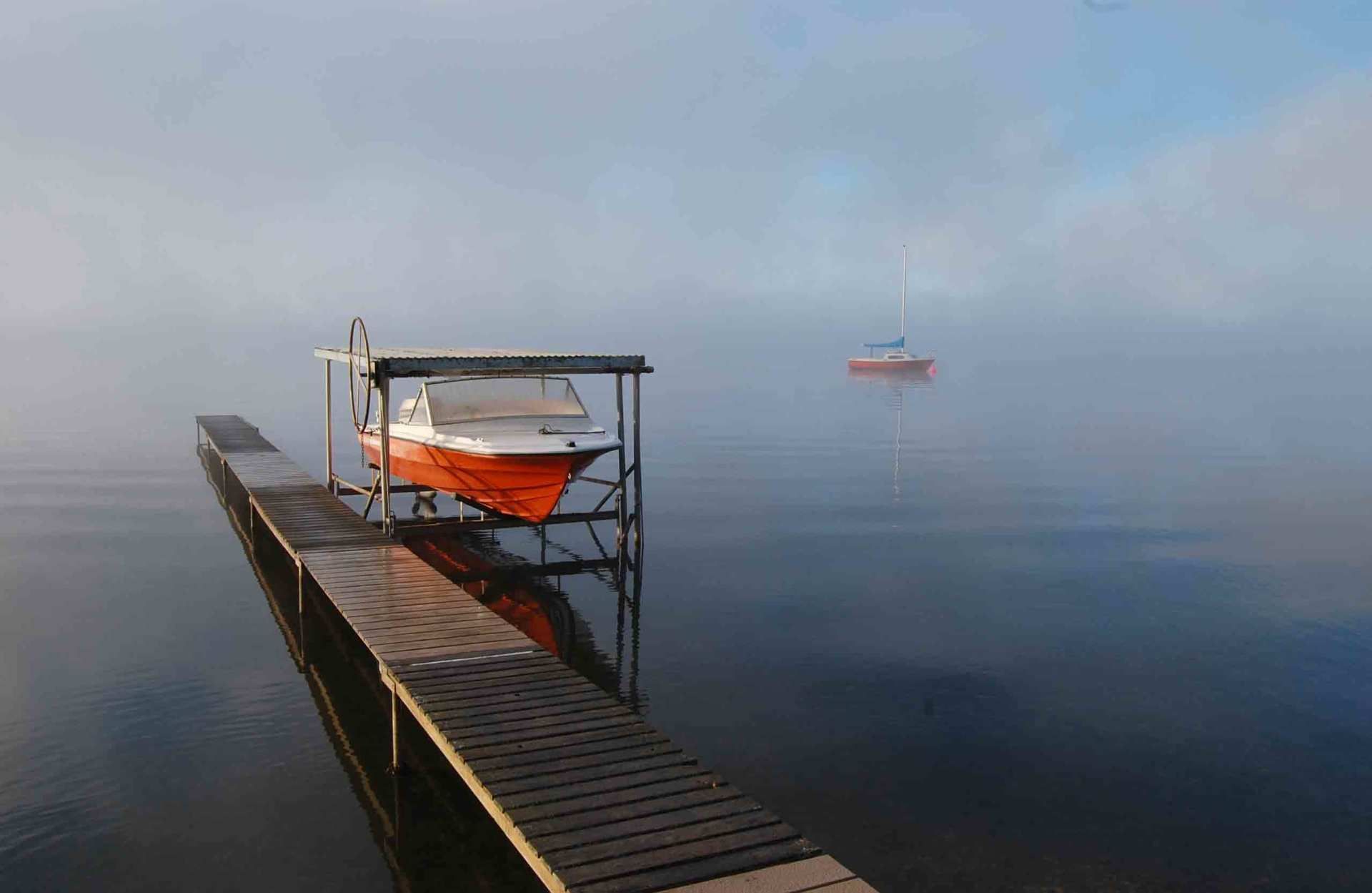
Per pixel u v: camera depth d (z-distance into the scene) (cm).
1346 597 1320
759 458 2873
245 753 798
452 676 729
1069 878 617
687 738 833
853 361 8556
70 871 614
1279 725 872
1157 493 2230
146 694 936
